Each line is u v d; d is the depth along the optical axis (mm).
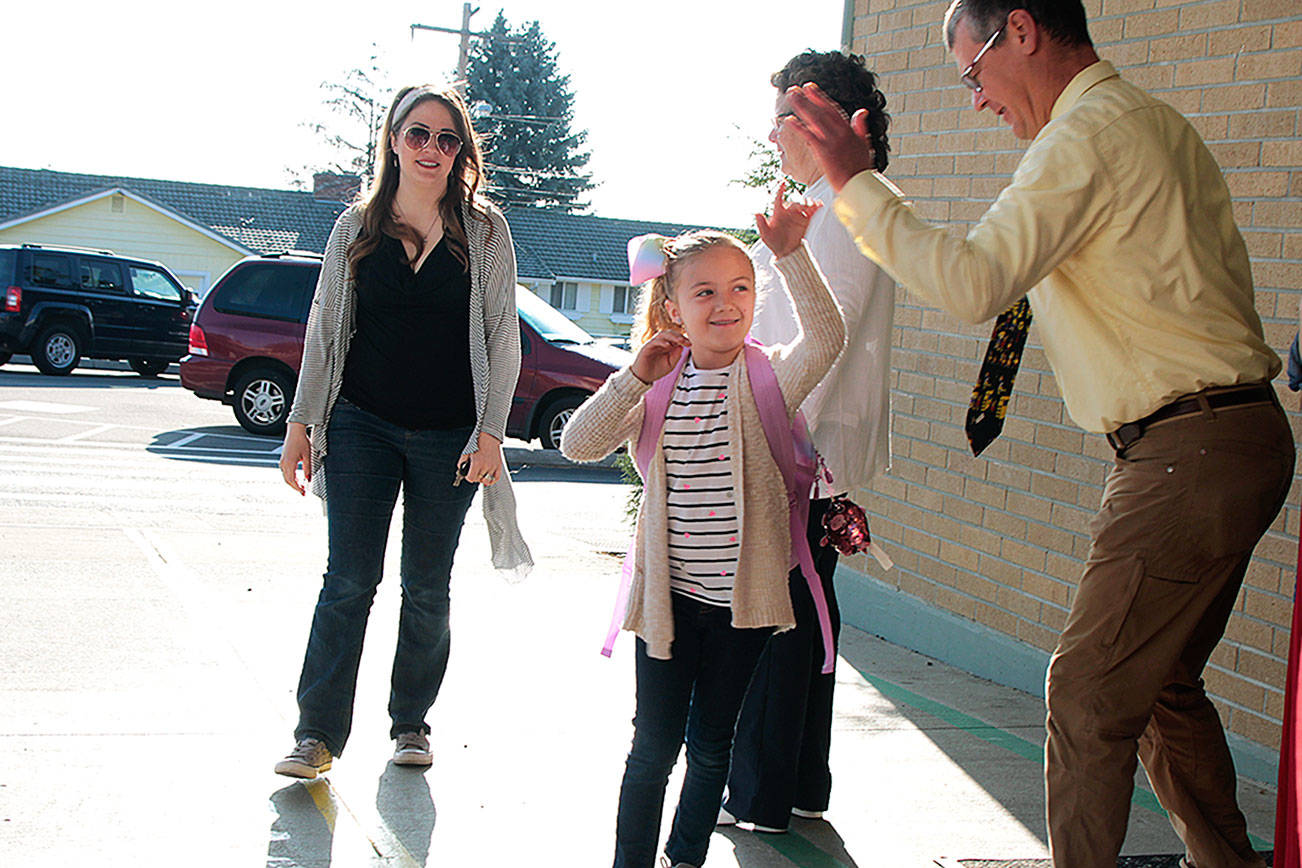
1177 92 4562
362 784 3742
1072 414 2875
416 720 3955
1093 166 2576
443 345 3736
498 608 6305
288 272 14547
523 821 3543
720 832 3604
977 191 5633
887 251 2609
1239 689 4176
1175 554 2654
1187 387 2662
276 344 14336
